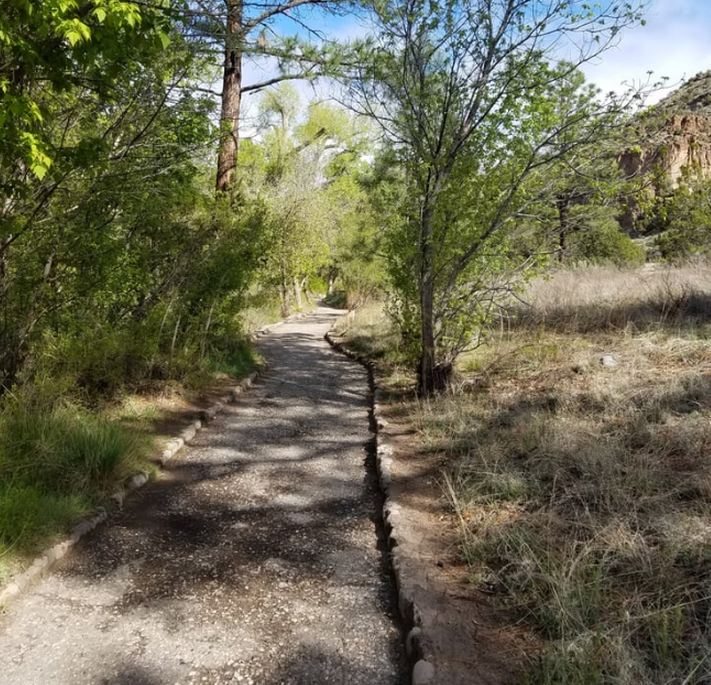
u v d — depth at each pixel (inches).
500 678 94.9
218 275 319.3
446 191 242.5
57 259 203.0
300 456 219.9
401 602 119.6
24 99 128.0
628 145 239.8
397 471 189.5
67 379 204.4
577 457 160.1
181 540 151.4
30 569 127.2
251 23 287.3
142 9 143.1
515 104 234.1
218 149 268.5
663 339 266.7
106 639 110.4
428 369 268.8
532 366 271.9
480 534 137.3
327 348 533.0
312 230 816.9
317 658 106.4
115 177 203.0
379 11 242.2
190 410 265.3
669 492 134.8
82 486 164.1
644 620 97.2
